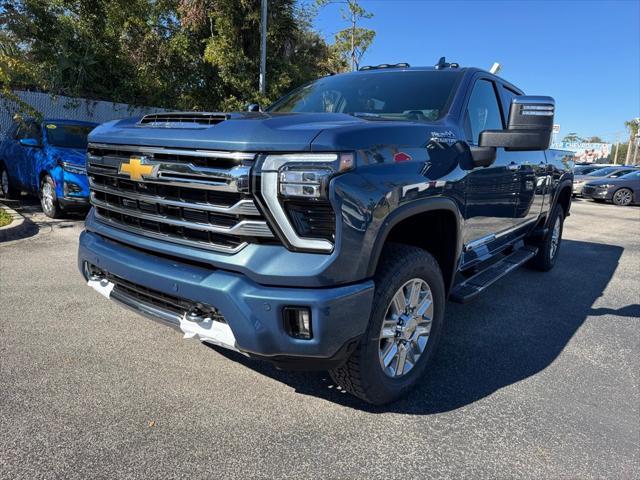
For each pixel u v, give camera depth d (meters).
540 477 2.27
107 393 2.81
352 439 2.49
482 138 3.04
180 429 2.51
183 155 2.39
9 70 8.07
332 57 27.73
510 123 2.96
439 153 2.86
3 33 8.59
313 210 2.16
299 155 2.14
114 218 2.98
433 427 2.63
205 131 2.34
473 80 3.73
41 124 8.38
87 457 2.26
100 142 2.91
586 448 2.50
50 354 3.26
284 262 2.18
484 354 3.62
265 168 2.16
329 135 2.19
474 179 3.26
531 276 6.04
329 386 3.01
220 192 2.29
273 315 2.17
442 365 3.40
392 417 2.71
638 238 9.64
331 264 2.15
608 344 3.90
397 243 2.78
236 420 2.61
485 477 2.26
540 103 2.85
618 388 3.16
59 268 5.16
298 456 2.34
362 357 2.48
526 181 4.53
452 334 3.99
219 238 2.36
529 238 5.74
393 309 2.68
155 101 17.53
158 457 2.29
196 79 18.39
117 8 16.47
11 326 3.67
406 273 2.61
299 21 23.52
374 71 4.11
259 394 2.88
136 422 2.55
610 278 6.10
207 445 2.39
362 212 2.22
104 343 3.46
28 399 2.71
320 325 2.16
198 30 17.56
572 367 3.46
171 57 17.77
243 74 17.22
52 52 15.28
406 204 2.50
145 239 2.69
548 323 4.35
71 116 15.15
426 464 2.33
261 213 2.20
